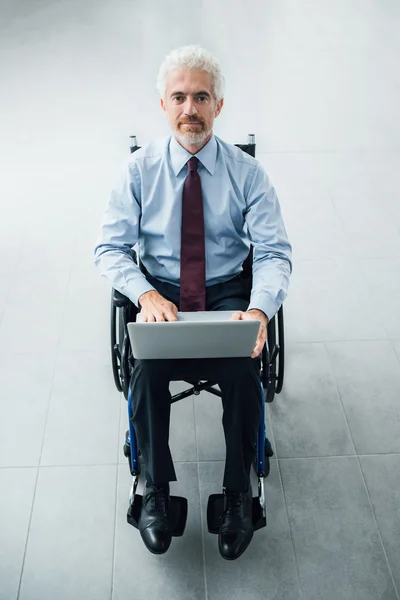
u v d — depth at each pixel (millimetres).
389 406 2008
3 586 1540
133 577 1562
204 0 4961
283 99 3793
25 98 3785
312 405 2014
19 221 2838
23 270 2562
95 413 1985
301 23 4660
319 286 2484
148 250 1681
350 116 3623
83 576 1563
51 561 1594
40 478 1792
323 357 2182
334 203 2959
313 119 3604
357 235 2758
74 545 1630
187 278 1624
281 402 2021
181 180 1596
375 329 2291
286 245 1643
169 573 1569
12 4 4832
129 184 1608
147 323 1249
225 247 1656
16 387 2068
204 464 1832
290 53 4289
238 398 1459
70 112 3660
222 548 1519
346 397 2039
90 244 2705
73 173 3166
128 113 3646
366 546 1620
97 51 4266
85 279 2520
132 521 1603
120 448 1879
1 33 4469
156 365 1433
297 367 2143
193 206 1586
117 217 1632
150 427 1492
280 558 1596
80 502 1730
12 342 2234
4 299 2420
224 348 1327
